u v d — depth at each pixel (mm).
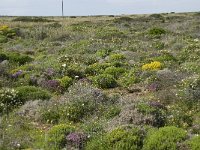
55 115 13008
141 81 18141
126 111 12266
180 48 27609
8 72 19344
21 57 23859
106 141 10336
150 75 18578
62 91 16531
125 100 13977
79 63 22078
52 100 14430
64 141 10695
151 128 10984
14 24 51312
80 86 15773
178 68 19969
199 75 17375
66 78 17500
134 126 10969
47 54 27109
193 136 10414
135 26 51594
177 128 10719
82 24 52938
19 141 10797
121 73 19594
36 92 15242
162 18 65938
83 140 10688
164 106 13383
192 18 63406
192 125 12109
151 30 39188
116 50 26516
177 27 48188
